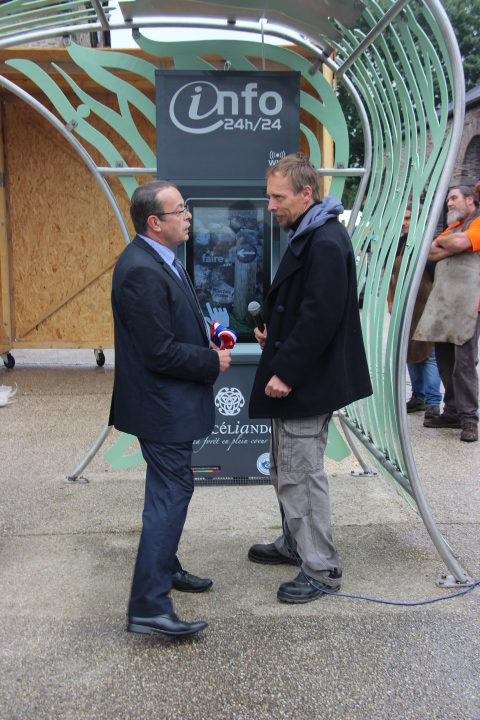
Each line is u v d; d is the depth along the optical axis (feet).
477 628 8.49
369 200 12.88
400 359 9.20
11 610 8.91
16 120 25.23
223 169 11.94
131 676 7.55
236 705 7.06
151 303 7.81
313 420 8.91
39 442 16.72
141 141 12.40
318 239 8.42
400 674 7.56
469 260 16.10
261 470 12.71
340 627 8.52
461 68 8.15
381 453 11.37
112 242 25.90
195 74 11.66
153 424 8.11
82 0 10.46
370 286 12.67
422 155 9.76
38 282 26.21
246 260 12.24
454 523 11.69
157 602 7.98
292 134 11.91
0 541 11.05
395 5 8.96
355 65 11.91
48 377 25.03
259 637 8.30
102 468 14.83
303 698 7.17
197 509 12.46
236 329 12.42
